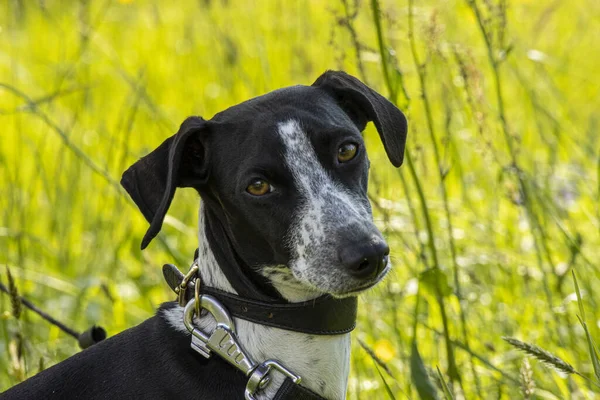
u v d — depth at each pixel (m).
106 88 11.06
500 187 6.88
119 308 6.79
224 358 4.29
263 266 4.35
